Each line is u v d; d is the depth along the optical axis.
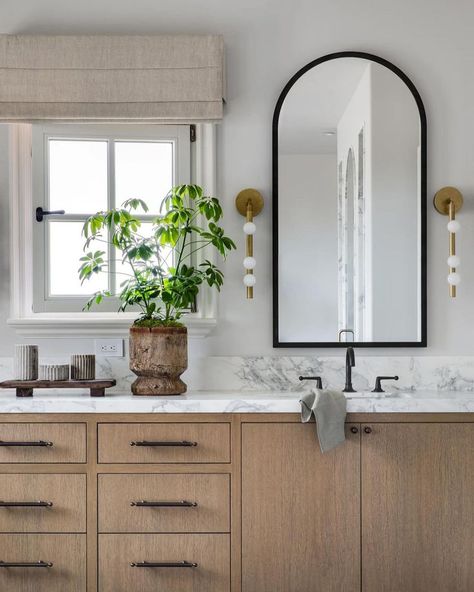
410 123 3.50
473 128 3.52
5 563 3.02
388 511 3.02
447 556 3.02
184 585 3.02
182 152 3.53
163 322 3.26
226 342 3.51
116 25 3.54
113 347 3.50
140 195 3.56
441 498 3.02
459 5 3.53
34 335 3.49
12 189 3.52
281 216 3.48
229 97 3.54
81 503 3.03
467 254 3.51
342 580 3.01
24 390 3.22
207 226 3.52
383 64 3.51
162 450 3.03
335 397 2.99
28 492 3.03
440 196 3.47
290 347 3.47
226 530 3.02
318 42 3.54
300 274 3.47
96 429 3.03
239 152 3.54
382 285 3.48
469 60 3.53
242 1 3.55
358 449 3.02
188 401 3.01
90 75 3.46
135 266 3.55
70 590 3.02
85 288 3.54
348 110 3.50
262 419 3.02
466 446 3.02
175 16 3.54
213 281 3.24
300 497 3.02
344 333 3.47
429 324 3.50
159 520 3.02
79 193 3.54
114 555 3.02
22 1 3.54
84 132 3.53
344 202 3.48
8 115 3.46
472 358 3.49
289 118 3.50
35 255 3.52
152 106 3.45
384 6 3.53
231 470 3.02
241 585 3.02
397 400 3.01
